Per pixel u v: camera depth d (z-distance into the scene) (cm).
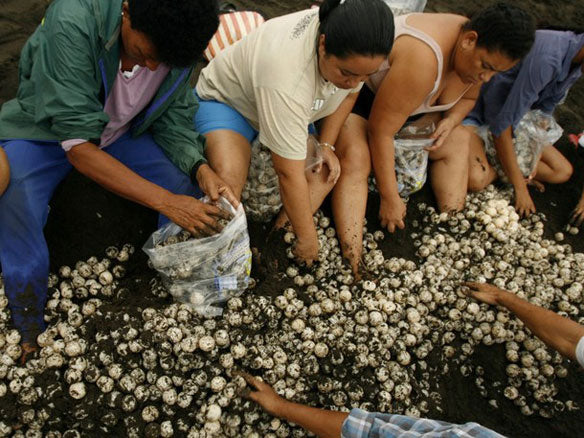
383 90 240
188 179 229
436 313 251
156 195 196
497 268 270
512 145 297
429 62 228
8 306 213
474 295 243
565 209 321
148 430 191
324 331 226
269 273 238
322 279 248
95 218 241
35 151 204
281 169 209
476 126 315
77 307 217
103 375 197
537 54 265
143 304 218
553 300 267
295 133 197
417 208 293
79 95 180
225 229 199
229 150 232
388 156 260
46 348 202
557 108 372
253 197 251
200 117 246
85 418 191
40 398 191
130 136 231
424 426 157
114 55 183
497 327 242
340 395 210
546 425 230
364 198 264
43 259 210
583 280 275
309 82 191
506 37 211
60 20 174
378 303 241
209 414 196
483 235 284
